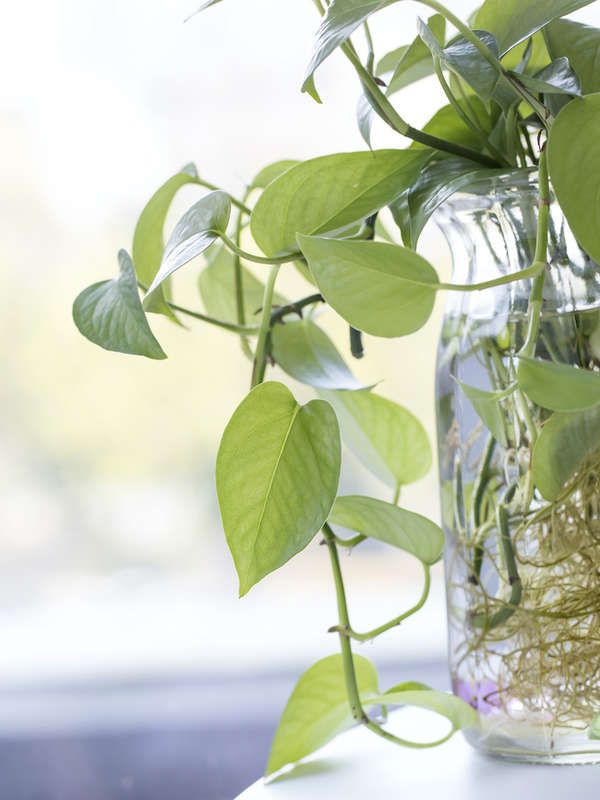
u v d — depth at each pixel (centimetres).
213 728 190
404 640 194
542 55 75
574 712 72
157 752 187
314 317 82
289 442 68
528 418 71
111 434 195
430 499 178
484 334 72
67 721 189
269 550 67
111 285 67
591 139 64
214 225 68
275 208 69
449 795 71
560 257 71
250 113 183
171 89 185
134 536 198
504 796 70
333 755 79
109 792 185
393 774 75
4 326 191
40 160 187
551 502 71
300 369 77
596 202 64
